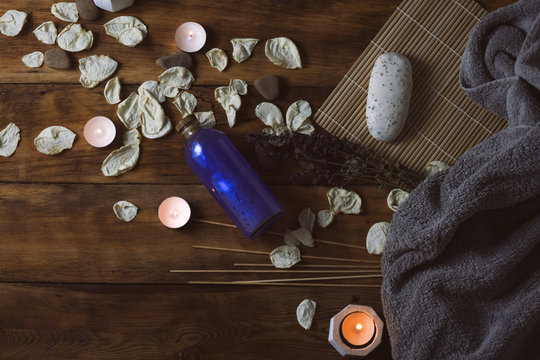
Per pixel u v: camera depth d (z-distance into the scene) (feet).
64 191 3.74
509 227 3.26
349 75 3.80
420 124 3.77
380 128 3.58
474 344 3.07
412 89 3.79
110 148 3.76
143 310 3.67
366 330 3.53
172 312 3.67
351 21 3.85
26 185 3.74
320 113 3.78
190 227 3.72
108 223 3.72
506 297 3.14
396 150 3.75
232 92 3.77
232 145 3.56
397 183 3.64
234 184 3.49
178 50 3.84
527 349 3.15
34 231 3.71
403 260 3.21
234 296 3.68
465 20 3.84
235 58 3.82
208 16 3.86
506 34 3.50
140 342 3.65
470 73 3.58
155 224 3.72
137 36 3.80
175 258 3.70
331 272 3.70
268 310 3.67
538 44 3.31
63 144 3.75
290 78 3.84
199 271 3.69
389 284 3.26
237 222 3.55
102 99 3.80
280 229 3.72
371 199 3.74
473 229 3.22
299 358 3.63
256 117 3.80
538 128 3.01
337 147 3.62
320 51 3.86
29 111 3.78
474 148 3.28
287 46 3.82
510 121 3.40
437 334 3.09
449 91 3.79
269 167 3.70
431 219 3.20
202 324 3.66
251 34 3.86
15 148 3.76
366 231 3.72
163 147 3.77
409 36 3.83
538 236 3.08
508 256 3.09
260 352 3.64
